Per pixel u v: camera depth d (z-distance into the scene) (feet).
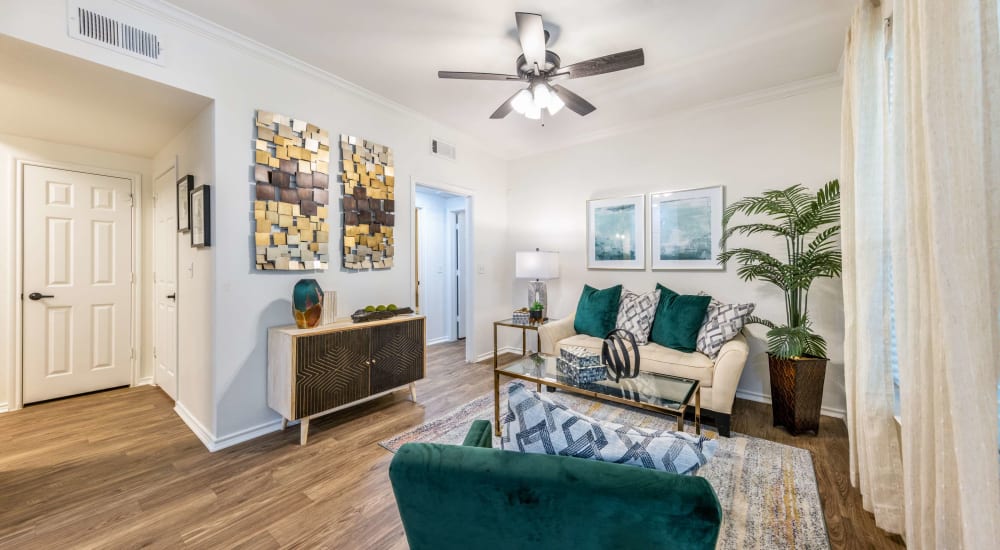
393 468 2.80
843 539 5.03
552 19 7.19
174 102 7.60
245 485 6.32
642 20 7.23
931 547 4.01
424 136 12.09
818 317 9.35
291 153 8.66
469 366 13.76
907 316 4.56
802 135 9.62
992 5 3.11
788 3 6.75
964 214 3.24
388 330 9.39
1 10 5.41
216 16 7.11
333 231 9.59
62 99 7.46
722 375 8.04
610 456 2.81
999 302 3.10
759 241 10.22
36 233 9.80
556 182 14.43
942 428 3.74
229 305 7.77
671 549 2.33
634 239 12.46
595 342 10.48
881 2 5.53
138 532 5.20
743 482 6.34
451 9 6.91
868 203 5.58
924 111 3.60
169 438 8.00
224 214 7.70
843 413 8.99
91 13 6.12
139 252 11.46
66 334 10.28
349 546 4.99
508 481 2.57
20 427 8.49
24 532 5.19
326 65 8.90
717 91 10.09
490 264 15.05
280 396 7.89
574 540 2.52
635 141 12.44
